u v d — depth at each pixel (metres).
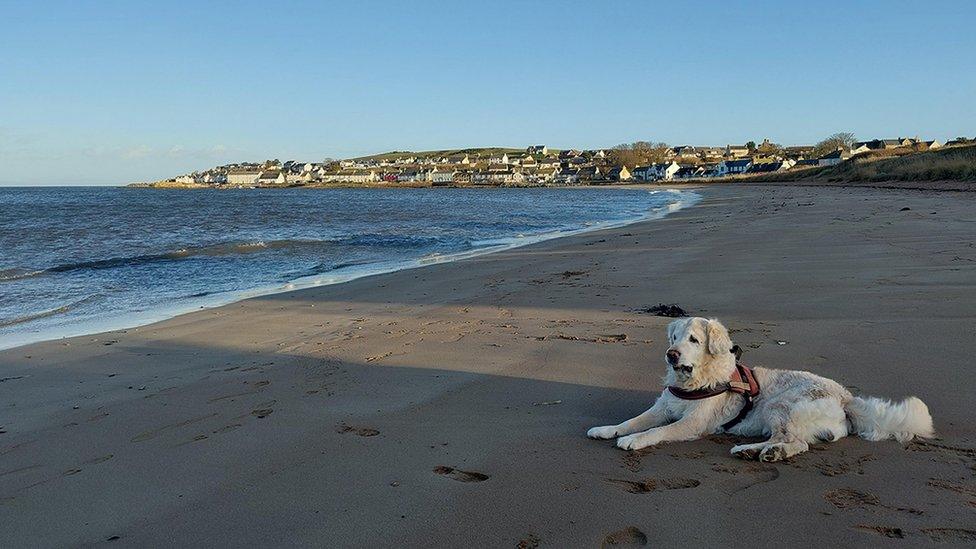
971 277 9.38
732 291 9.83
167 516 3.79
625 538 3.42
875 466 4.12
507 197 78.25
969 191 31.02
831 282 9.88
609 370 6.34
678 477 4.11
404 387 6.08
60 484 4.27
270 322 9.42
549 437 4.81
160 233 26.84
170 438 5.01
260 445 4.80
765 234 17.94
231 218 37.69
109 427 5.30
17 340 8.71
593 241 19.58
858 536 3.33
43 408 5.84
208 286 13.38
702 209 35.94
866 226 17.84
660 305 9.08
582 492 3.92
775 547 3.26
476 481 4.12
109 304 11.45
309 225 31.73
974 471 3.99
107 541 3.54
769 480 4.02
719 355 4.77
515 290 11.20
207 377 6.68
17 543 3.54
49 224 32.50
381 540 3.45
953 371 5.62
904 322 7.22
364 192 116.62
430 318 9.21
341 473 4.28
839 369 5.89
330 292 11.93
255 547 3.42
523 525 3.56
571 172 170.88
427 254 18.42
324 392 6.03
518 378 6.20
